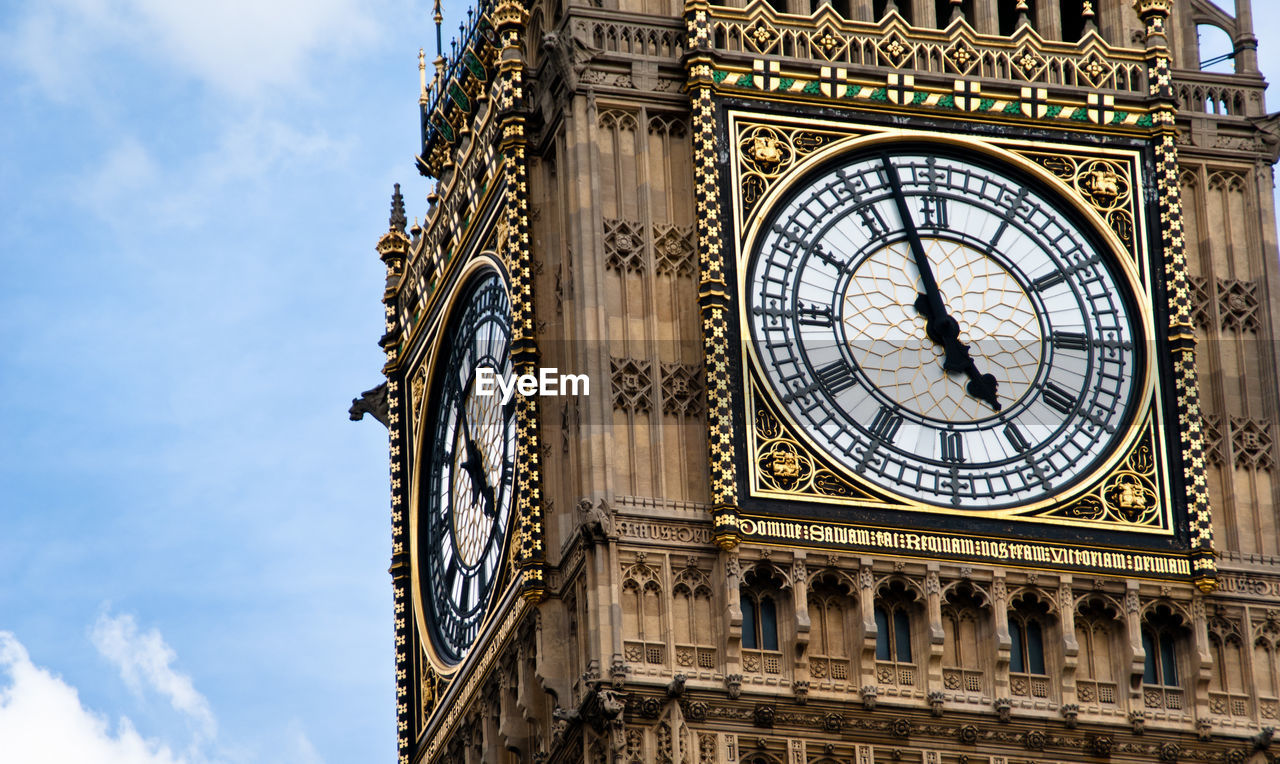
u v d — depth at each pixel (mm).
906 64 89062
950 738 84438
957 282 87875
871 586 84625
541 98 89375
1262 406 88625
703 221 86625
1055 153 89062
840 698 84062
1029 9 91625
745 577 84375
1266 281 89500
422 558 93375
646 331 86188
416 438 94250
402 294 96625
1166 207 88875
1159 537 86375
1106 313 88125
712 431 85000
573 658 84938
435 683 91438
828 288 87125
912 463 86062
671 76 88188
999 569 85312
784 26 88875
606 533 84000
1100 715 85188
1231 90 90938
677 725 83062
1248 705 86062
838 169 88125
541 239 88625
